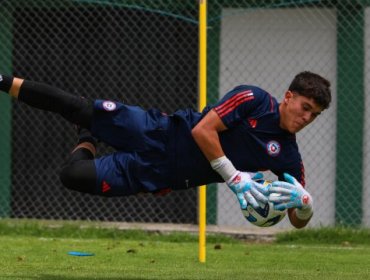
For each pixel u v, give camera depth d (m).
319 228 34.00
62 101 18.75
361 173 35.59
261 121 18.39
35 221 35.97
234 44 36.38
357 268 25.50
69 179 18.56
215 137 18.05
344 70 35.66
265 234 34.03
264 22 36.22
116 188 18.62
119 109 18.77
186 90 37.00
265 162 18.62
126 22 37.28
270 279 22.44
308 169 36.00
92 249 29.11
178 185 18.95
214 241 33.19
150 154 18.66
